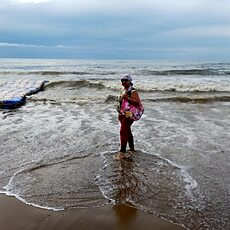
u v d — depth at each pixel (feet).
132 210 10.90
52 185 12.80
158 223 10.07
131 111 16.69
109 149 17.75
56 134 21.03
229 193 12.32
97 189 12.50
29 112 29.99
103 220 10.25
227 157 16.72
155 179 13.58
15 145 18.29
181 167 15.12
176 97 39.78
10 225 9.86
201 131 22.49
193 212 10.78
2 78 68.64
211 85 51.96
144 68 109.29
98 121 25.68
